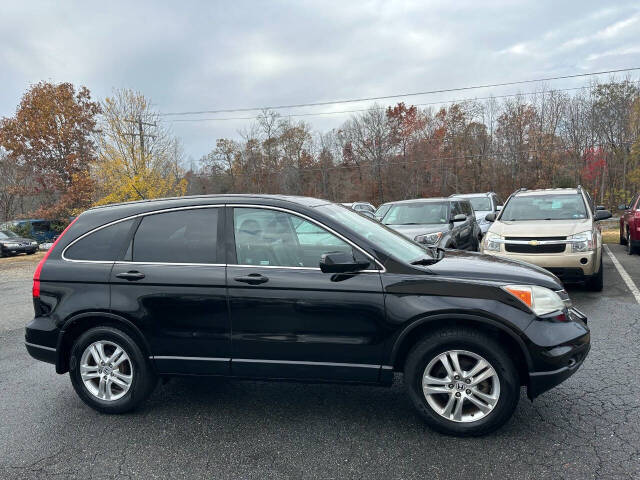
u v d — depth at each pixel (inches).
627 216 478.9
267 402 153.3
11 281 497.4
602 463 108.5
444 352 123.6
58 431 137.4
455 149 1990.7
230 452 121.9
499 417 120.6
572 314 131.0
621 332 207.8
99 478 112.2
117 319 141.5
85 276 144.9
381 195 2034.9
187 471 113.7
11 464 119.7
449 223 367.6
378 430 130.6
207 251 139.3
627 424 125.9
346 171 2218.3
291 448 122.7
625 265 392.2
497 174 1861.5
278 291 130.3
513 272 129.2
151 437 131.7
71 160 1254.3
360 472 109.9
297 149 2362.2
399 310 123.3
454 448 118.7
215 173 2488.9
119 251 145.7
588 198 346.9
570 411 135.2
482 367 121.4
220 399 156.9
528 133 1813.5
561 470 106.6
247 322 133.0
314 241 133.9
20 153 1264.8
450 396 124.0
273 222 137.7
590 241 269.9
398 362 129.6
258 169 2341.3
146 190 995.3
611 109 1652.3
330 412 143.6
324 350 129.2
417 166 1990.7
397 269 126.8
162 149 1045.8
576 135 1710.1
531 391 120.0
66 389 171.8
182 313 137.1
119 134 977.5
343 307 126.9
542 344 117.2
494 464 110.4
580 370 165.9
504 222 318.0
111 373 146.3
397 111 2087.8
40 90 1253.1
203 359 137.8
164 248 142.6
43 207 1290.6
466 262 139.2
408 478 106.6
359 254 129.9
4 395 167.2
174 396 160.6
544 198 340.5
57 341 146.1
